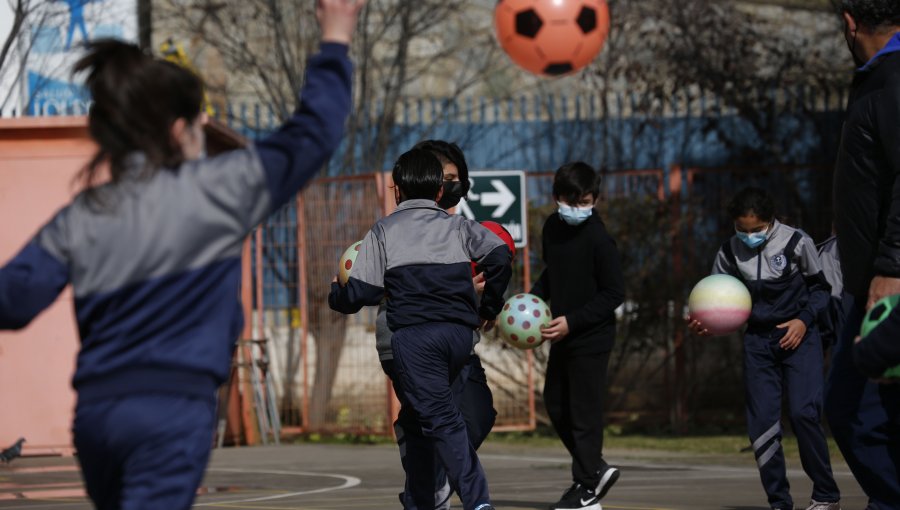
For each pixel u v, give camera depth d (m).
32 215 21.41
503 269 9.84
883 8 7.22
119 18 27.52
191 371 4.89
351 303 9.73
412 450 10.07
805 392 11.61
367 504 13.27
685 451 20.94
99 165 5.06
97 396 4.85
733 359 24.34
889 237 6.88
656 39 27.86
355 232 24.11
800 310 11.78
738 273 12.00
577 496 12.30
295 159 5.03
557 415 12.56
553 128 27.66
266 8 29.98
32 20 26.06
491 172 21.91
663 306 23.81
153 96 5.01
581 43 15.44
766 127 26.66
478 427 10.20
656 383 24.31
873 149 7.23
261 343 24.34
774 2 30.69
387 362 10.02
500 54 30.88
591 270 12.42
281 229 24.88
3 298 4.92
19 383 21.61
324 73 5.20
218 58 30.38
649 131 27.33
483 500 9.48
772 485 11.68
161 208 4.91
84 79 5.16
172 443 4.83
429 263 9.66
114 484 4.96
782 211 24.09
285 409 25.22
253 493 14.75
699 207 23.92
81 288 4.95
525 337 11.97
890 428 7.23
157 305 4.89
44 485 16.31
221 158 5.05
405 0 29.36
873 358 6.32
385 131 28.86
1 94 26.31
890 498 7.24
